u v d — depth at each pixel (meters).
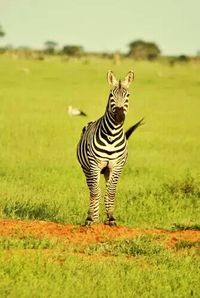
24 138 33.47
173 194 21.73
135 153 30.97
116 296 11.81
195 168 28.03
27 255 13.60
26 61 121.12
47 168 26.39
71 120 41.56
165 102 56.78
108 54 160.38
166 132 38.75
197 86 76.62
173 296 12.09
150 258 14.31
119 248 14.89
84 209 19.14
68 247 14.72
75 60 133.25
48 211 18.66
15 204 19.09
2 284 11.88
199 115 48.22
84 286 12.11
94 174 17.33
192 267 13.70
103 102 54.78
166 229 17.59
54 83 75.56
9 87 67.88
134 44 153.50
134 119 43.16
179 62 141.75
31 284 12.00
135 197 21.14
